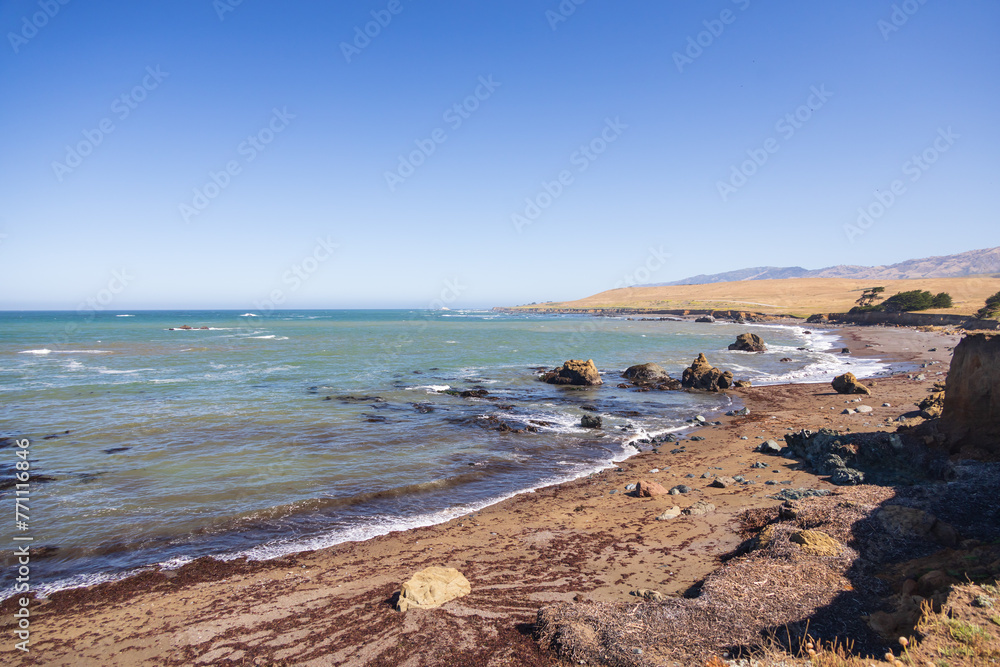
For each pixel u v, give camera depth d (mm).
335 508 12695
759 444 18312
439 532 11281
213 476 14625
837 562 7781
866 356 46406
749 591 7180
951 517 8828
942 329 70250
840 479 13414
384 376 34250
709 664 5645
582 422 21750
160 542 10758
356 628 7402
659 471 15664
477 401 26328
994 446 12031
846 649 5770
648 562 9250
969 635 5312
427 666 6355
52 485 13781
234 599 8484
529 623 7281
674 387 31219
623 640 6258
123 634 7547
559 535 10844
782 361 43531
